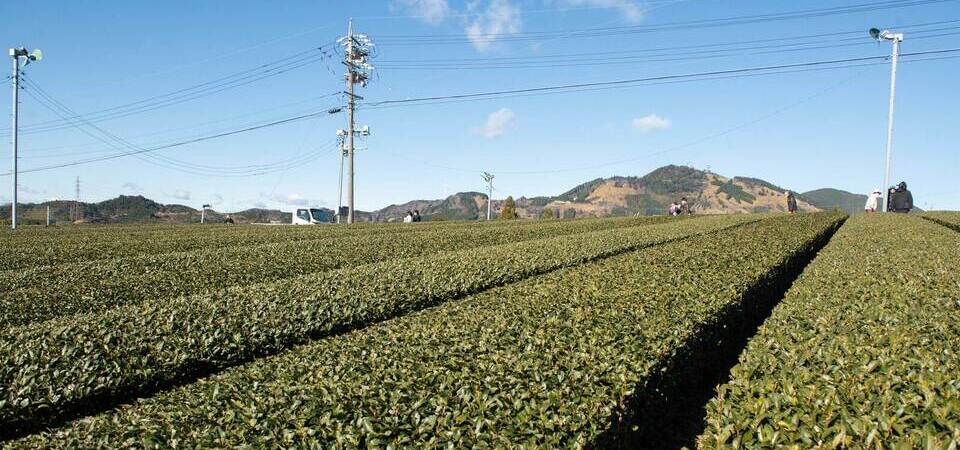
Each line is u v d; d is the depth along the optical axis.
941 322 7.09
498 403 5.36
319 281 12.75
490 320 8.54
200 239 28.03
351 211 47.50
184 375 8.34
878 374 5.41
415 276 13.37
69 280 14.46
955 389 4.91
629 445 6.07
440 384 5.94
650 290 10.20
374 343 7.71
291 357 7.41
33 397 7.07
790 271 15.20
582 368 6.34
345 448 4.77
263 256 19.16
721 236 18.98
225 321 9.62
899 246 14.84
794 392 5.17
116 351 8.26
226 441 4.97
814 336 6.88
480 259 15.97
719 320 8.86
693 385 8.15
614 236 22.00
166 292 13.67
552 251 17.53
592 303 9.32
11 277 14.87
